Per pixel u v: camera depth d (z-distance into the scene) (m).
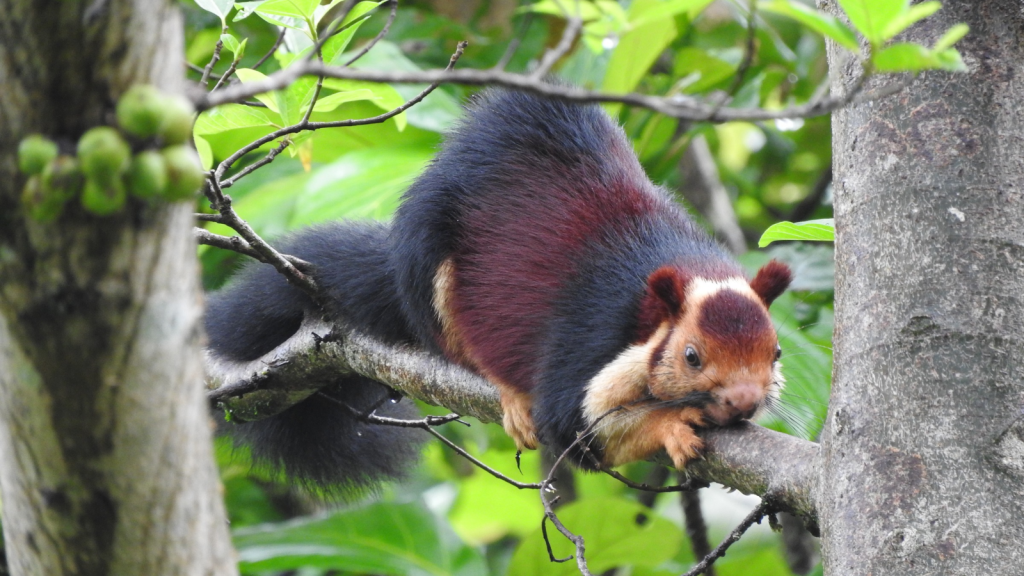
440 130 12.23
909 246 5.88
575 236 9.34
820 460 6.12
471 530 17.27
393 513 12.68
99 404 3.80
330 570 14.21
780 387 9.05
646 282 8.80
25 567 4.32
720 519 16.14
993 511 5.32
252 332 10.58
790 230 7.83
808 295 12.92
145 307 3.71
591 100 3.93
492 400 9.41
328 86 9.00
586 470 8.83
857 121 6.25
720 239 16.45
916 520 5.42
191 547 4.15
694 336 8.06
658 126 13.96
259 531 12.30
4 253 3.52
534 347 9.10
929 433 5.56
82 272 3.56
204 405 4.10
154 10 3.46
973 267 5.72
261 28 14.34
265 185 13.66
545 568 11.74
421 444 11.60
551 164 9.81
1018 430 5.45
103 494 4.00
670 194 10.74
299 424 11.23
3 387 3.83
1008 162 5.85
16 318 3.63
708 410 7.91
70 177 3.29
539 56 14.74
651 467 15.09
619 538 11.72
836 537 5.71
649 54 12.70
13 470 4.05
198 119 7.66
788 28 17.11
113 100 3.41
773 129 16.16
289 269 9.07
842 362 6.09
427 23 14.77
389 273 9.94
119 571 4.17
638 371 8.23
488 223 9.66
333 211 12.32
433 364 9.66
